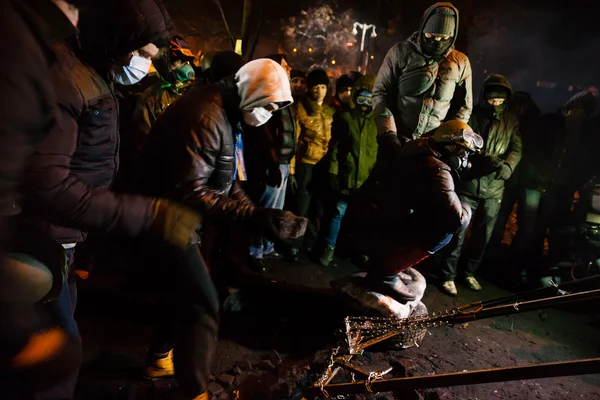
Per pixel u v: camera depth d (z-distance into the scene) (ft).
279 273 16.66
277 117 15.37
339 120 17.63
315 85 17.33
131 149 15.14
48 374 5.39
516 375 5.83
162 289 8.25
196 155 8.26
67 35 4.95
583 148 17.67
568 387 11.50
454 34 13.87
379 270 12.48
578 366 5.36
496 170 16.06
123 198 5.45
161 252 7.79
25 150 4.21
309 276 16.79
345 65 53.57
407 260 12.26
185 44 14.80
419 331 12.26
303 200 18.33
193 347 7.59
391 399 10.40
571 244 17.53
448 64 14.53
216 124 8.34
